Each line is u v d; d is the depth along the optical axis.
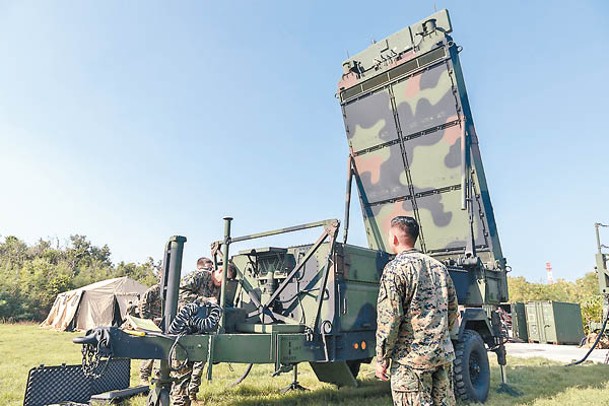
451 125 6.51
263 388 5.91
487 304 6.03
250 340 3.68
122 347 2.94
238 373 7.35
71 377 4.67
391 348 2.46
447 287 2.59
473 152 6.43
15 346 11.24
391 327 2.41
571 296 26.80
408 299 2.51
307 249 4.74
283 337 3.90
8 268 32.66
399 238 2.76
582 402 5.18
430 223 6.99
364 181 7.64
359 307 4.56
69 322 18.72
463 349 5.06
